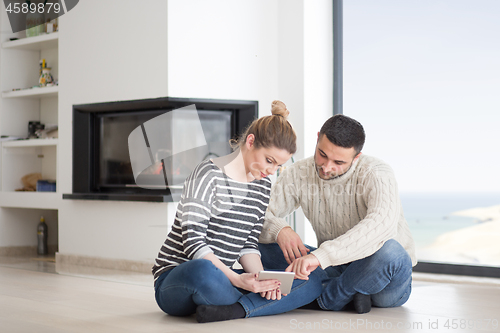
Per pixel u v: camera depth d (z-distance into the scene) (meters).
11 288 2.88
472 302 2.49
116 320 1.99
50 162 5.00
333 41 4.18
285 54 4.11
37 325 1.89
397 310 2.24
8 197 4.76
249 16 3.99
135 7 3.84
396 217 2.09
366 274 2.08
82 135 4.20
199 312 1.91
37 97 4.98
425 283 3.20
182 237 1.94
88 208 4.15
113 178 4.09
